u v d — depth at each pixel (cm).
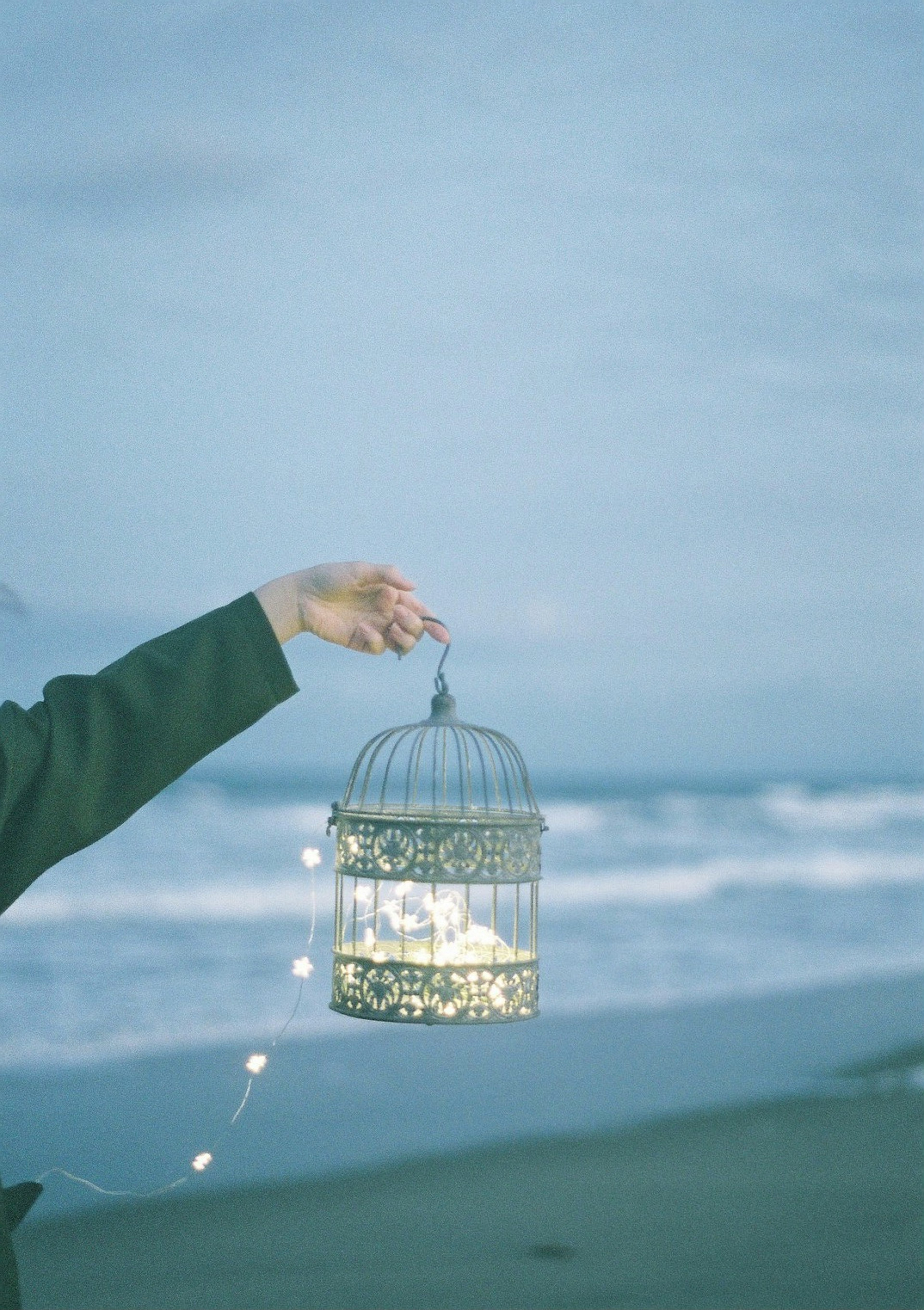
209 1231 632
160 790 139
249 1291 545
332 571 159
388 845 211
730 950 1852
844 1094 959
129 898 2233
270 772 6512
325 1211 664
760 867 3238
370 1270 568
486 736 229
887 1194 691
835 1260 580
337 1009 213
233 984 1460
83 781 134
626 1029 1232
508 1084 981
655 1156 777
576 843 3778
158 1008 1306
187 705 139
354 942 220
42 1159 761
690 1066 1060
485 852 212
